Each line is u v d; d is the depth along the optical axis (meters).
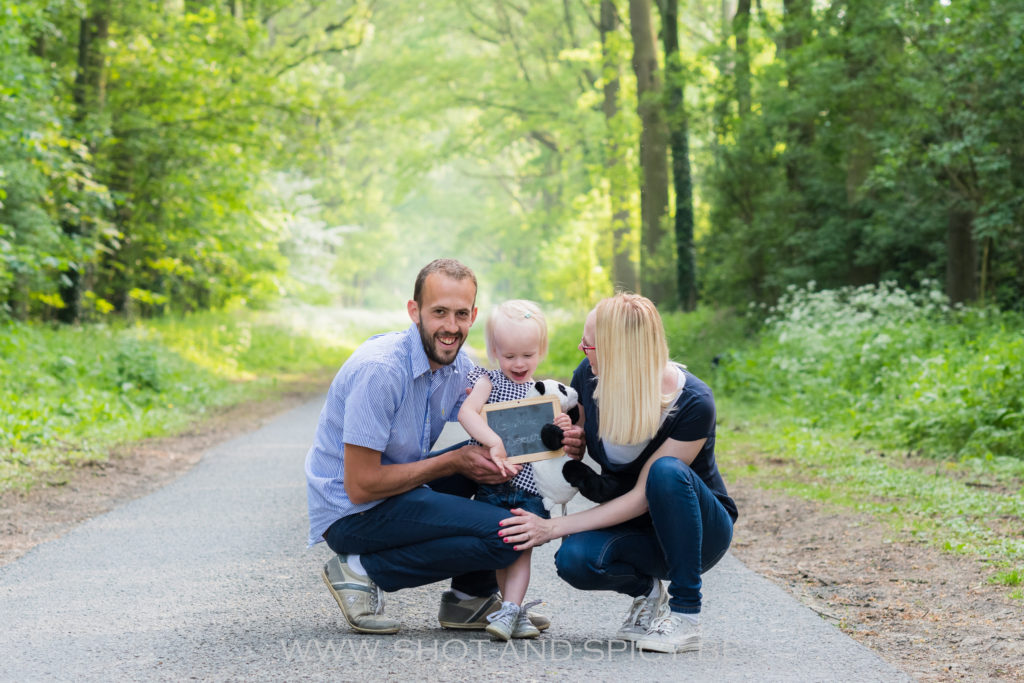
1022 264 16.25
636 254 33.59
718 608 4.59
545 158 51.72
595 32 42.09
